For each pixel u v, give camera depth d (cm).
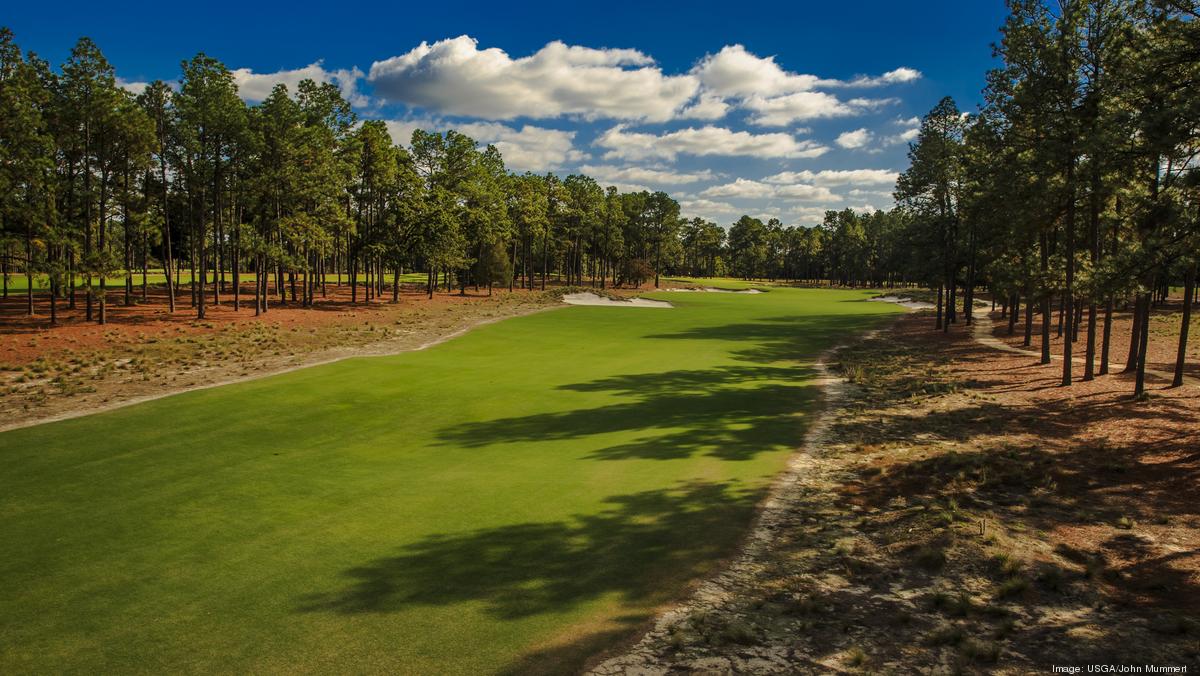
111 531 1081
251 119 4200
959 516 1077
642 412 2077
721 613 809
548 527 1099
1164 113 1407
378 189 5497
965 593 839
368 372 2608
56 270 3259
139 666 701
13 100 2933
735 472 1415
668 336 4403
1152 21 1580
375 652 725
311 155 4522
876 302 8475
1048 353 2814
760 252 17400
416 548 1015
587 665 697
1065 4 2248
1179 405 1831
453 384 2477
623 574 921
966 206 3906
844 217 14900
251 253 4391
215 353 2928
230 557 982
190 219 4612
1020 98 2381
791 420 1939
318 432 1788
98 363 2603
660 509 1185
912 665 684
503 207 7256
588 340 4084
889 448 1563
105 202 3494
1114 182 2108
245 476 1389
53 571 934
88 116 3303
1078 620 768
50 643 747
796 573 920
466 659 711
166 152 4016
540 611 816
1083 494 1201
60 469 1404
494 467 1480
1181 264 1520
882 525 1084
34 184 3092
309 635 761
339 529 1095
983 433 1662
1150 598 815
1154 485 1233
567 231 9419
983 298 8156
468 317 4975
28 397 2044
